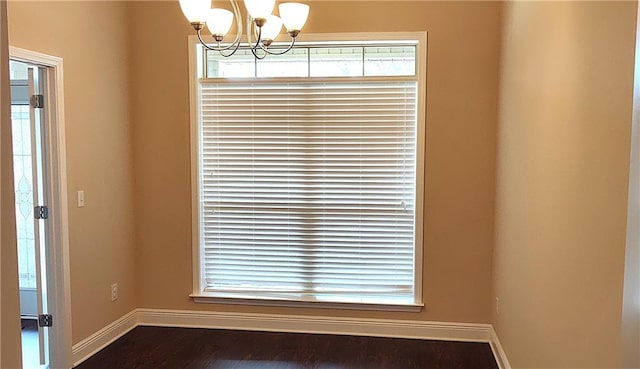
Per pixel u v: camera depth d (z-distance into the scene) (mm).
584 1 1690
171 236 3750
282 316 3709
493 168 3393
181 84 3619
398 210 3547
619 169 1375
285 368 3111
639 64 1015
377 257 3602
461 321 3537
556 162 1984
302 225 3645
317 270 3668
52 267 2949
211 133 3660
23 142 3898
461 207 3455
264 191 3654
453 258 3498
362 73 3520
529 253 2418
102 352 3312
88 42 3145
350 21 3408
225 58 3643
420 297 3551
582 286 1675
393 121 3486
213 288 3783
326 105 3537
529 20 2471
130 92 3656
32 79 2861
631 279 1027
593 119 1585
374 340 3549
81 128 3092
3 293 733
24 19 2594
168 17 3588
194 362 3186
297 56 3572
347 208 3590
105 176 3365
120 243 3576
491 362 3193
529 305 2412
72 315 3055
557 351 1958
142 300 3824
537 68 2301
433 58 3373
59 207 2910
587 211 1631
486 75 3342
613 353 1412
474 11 3318
